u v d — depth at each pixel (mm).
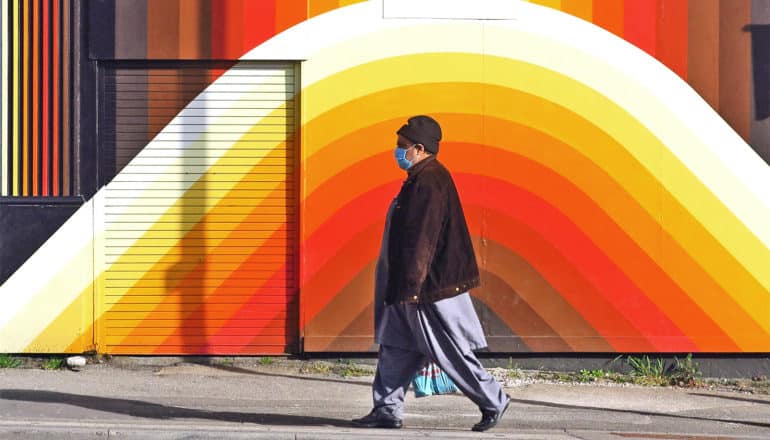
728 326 14695
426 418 12000
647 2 14664
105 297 14734
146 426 10922
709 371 14711
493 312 14719
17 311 14648
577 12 14641
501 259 14672
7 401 12367
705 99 14672
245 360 14766
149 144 14711
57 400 12492
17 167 14672
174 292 14766
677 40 14688
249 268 14781
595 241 14688
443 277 10633
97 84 14672
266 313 14805
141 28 14617
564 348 14695
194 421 11523
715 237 14664
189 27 14617
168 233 14734
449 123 14641
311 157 14625
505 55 14641
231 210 14734
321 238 14664
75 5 14641
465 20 14625
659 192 14648
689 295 14688
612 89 14648
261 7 14625
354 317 14688
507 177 14648
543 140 14648
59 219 14664
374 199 14648
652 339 14711
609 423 12078
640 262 14688
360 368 14648
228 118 14719
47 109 14664
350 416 12109
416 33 14625
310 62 14617
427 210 10500
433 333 10703
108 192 14688
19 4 14641
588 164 14672
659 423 12156
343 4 14625
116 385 13508
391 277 10594
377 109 14617
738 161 14648
